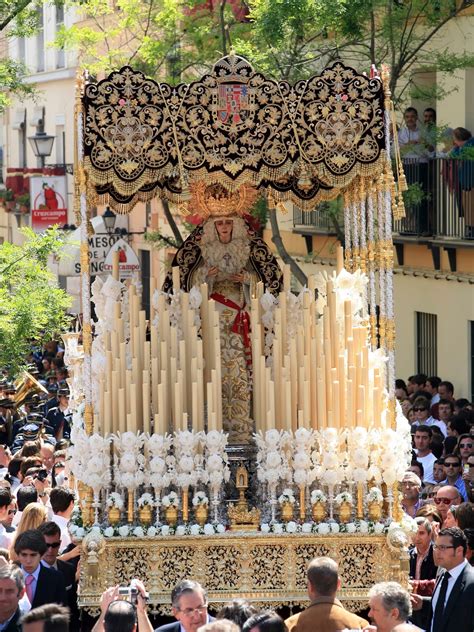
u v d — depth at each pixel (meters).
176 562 15.59
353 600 15.59
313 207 17.41
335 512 15.83
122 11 37.69
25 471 21.11
